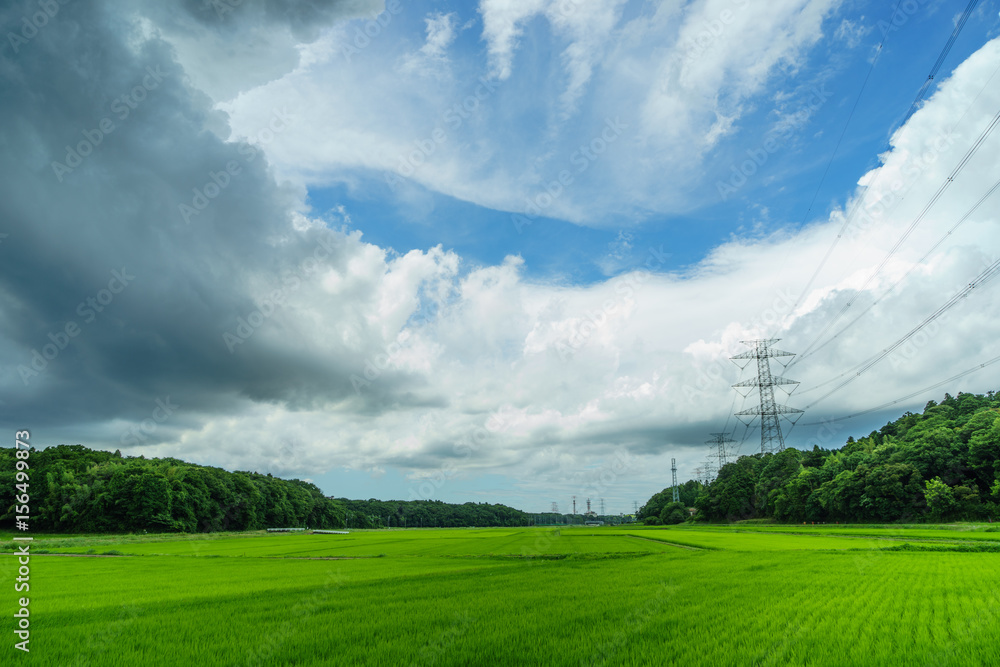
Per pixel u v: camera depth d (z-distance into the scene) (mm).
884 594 21219
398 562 45062
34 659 14016
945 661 12109
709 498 160250
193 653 14438
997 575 26344
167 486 108000
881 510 91625
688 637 15062
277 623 18234
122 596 25078
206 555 56062
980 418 88688
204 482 123875
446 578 31141
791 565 33594
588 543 68938
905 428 131250
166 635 16562
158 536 94938
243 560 49094
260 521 149125
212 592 26297
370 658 13594
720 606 19656
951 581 24547
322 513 189250
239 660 13781
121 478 105938
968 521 77938
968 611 17578
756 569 32062
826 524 104688
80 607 21859
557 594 23750
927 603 19016
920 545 43938
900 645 13500
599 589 25016
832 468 112812
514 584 27641
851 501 99250
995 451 79875
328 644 15148
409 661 13352
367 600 22859
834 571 29578
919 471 88562
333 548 68500
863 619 16672
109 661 13797
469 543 75875
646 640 14875
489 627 16938
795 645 13789
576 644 14602
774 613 18016
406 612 19859
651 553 47812
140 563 46000
